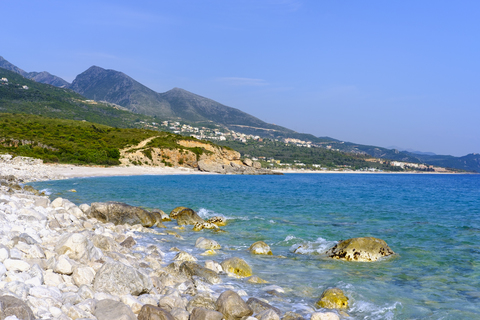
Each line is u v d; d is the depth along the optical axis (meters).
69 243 9.89
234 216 26.02
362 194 53.19
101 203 20.83
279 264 13.52
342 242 15.30
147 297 8.17
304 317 8.47
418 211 31.42
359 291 10.54
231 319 7.82
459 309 9.33
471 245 17.33
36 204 18.61
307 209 31.55
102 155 106.62
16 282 6.84
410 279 11.89
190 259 12.80
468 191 66.38
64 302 6.83
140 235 17.86
